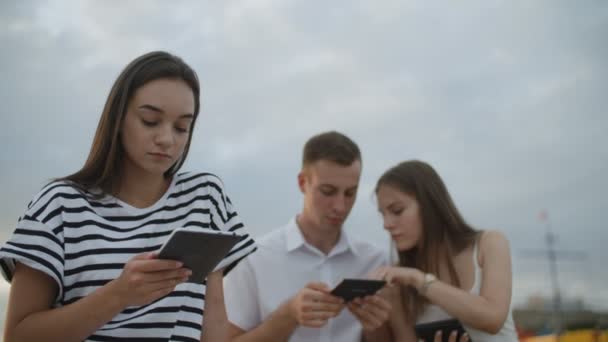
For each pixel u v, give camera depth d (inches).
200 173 87.0
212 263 68.4
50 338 64.6
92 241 72.2
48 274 68.7
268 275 145.1
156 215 78.6
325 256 146.6
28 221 70.0
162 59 77.0
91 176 77.0
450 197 133.9
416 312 129.6
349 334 141.0
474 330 119.6
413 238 131.6
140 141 73.5
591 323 1015.6
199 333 78.9
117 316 72.7
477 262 124.6
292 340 138.0
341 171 136.3
